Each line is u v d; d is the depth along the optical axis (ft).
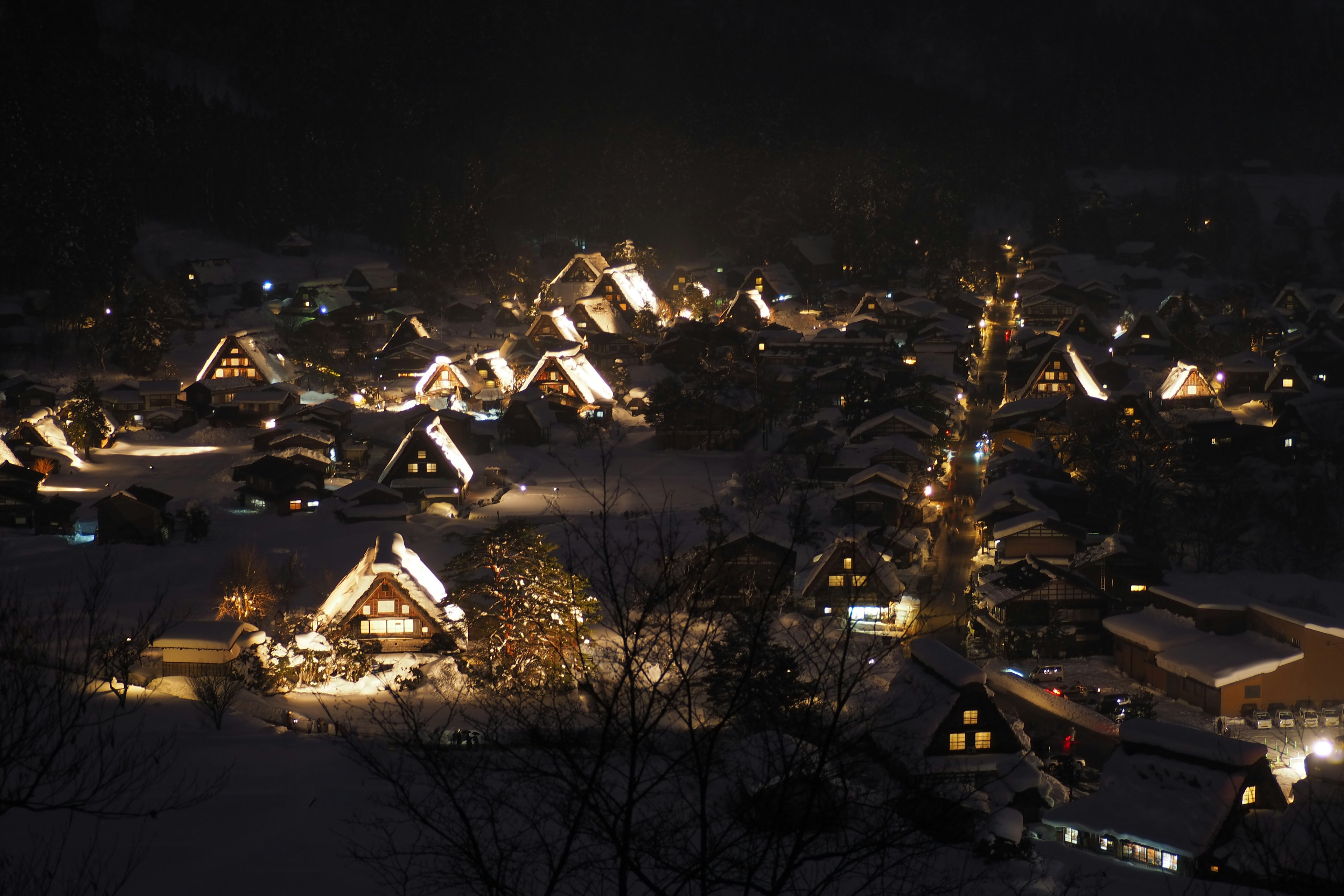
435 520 213.05
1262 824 93.91
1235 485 231.30
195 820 82.28
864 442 247.91
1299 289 447.01
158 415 298.15
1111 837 97.45
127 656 92.32
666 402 281.54
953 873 77.97
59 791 61.62
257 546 188.96
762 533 155.63
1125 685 144.25
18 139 427.33
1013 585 155.94
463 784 46.93
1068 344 314.35
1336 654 132.87
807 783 47.57
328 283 415.64
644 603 47.42
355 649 133.49
